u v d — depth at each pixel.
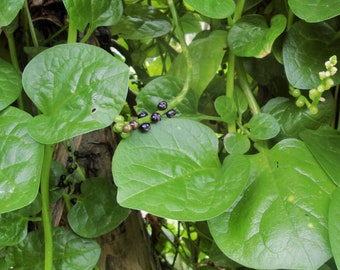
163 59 0.51
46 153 0.29
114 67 0.27
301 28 0.33
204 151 0.29
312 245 0.25
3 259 0.33
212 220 0.27
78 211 0.35
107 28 0.40
